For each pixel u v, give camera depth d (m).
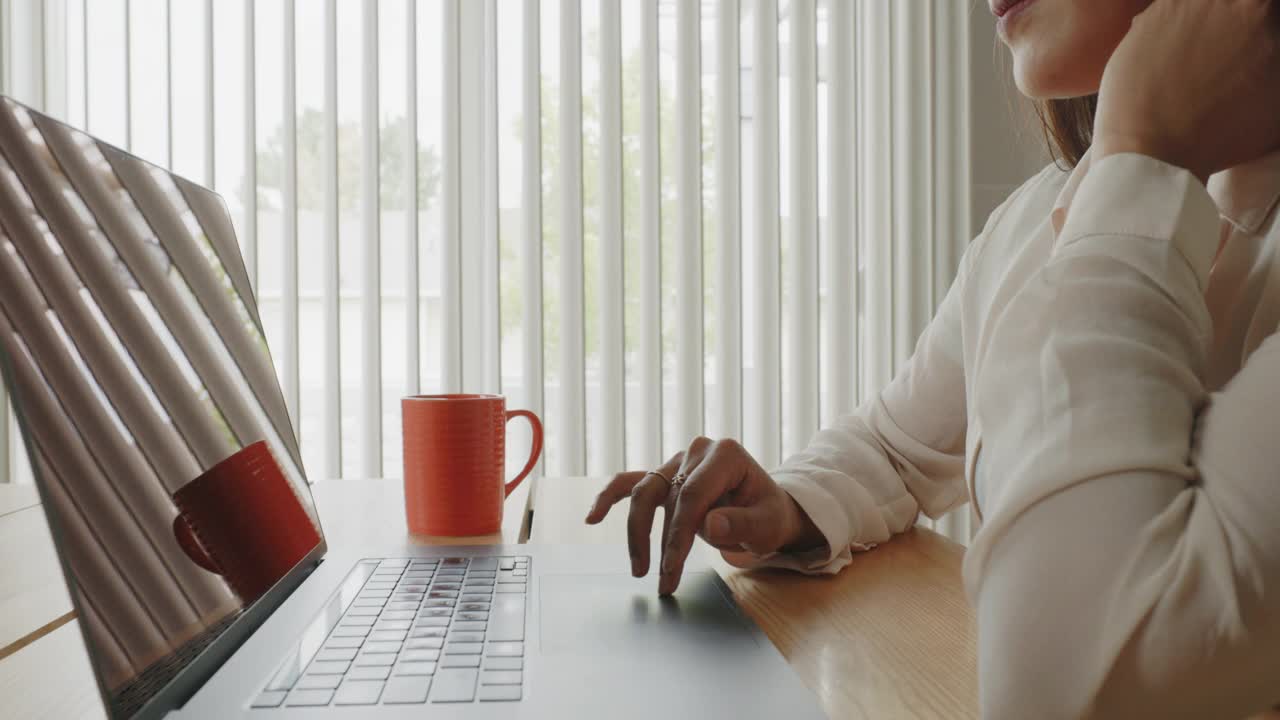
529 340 2.07
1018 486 0.42
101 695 0.39
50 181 0.50
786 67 2.15
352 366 2.05
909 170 2.15
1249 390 0.41
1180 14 0.52
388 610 0.60
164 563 0.48
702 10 2.11
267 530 0.64
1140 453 0.40
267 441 0.71
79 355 0.46
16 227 0.45
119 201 0.58
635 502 0.70
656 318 2.11
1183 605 0.37
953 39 2.14
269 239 2.02
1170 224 0.47
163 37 1.99
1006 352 0.48
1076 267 0.47
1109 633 0.38
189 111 2.00
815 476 0.83
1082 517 0.40
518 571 0.71
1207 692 0.37
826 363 2.18
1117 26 0.62
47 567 0.75
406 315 2.05
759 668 0.50
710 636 0.55
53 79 2.00
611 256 2.09
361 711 0.43
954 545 0.86
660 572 0.65
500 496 0.91
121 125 2.00
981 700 0.41
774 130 2.12
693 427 2.12
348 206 2.03
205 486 0.56
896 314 2.17
